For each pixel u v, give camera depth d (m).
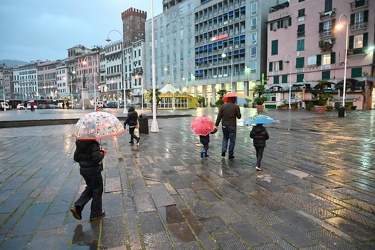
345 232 3.04
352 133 11.75
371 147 8.36
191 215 3.55
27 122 18.33
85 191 3.47
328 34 40.16
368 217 3.42
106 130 3.28
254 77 52.66
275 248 2.72
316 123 16.67
